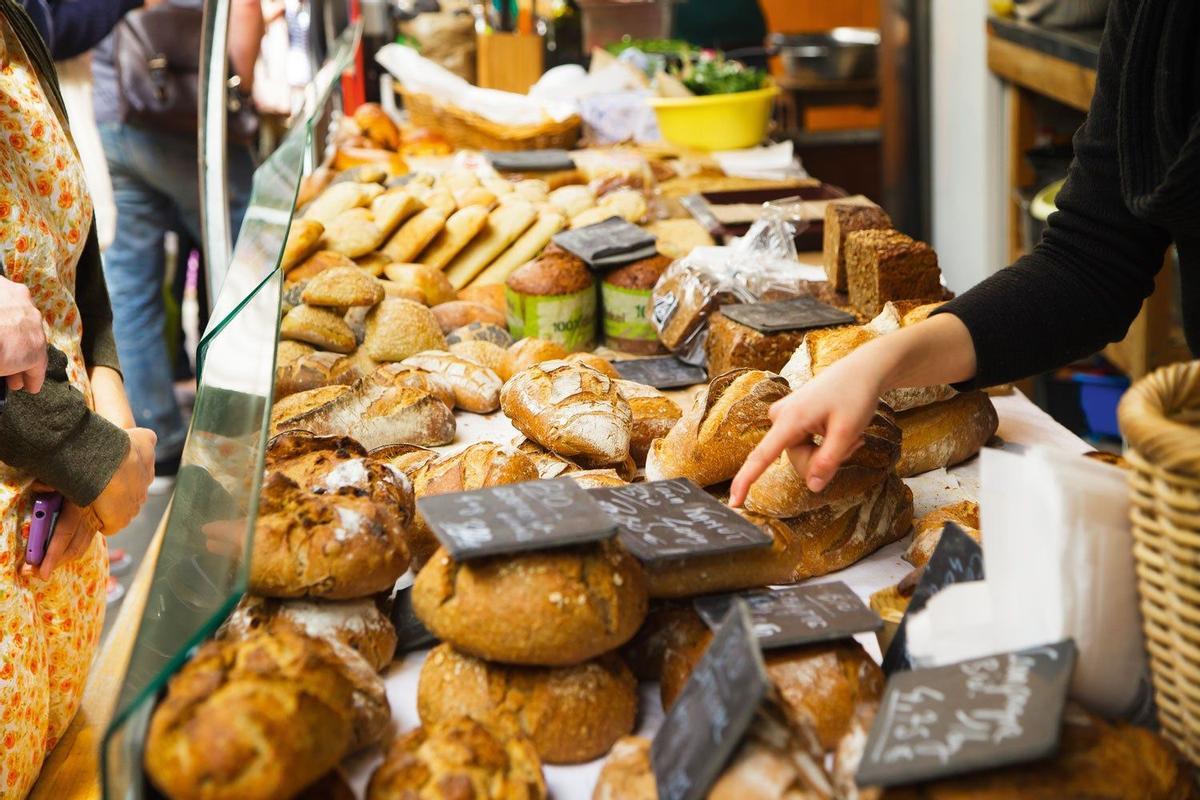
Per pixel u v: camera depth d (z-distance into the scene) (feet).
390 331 7.49
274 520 4.08
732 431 5.08
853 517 5.11
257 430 4.15
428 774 3.18
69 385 5.48
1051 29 13.24
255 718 2.95
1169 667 3.16
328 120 14.10
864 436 5.04
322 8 14.44
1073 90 12.26
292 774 2.97
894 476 5.38
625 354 8.25
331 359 7.23
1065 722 3.08
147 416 14.55
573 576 3.69
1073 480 3.27
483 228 9.40
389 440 6.28
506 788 3.21
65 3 10.51
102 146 13.39
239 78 12.53
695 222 10.11
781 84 22.21
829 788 3.04
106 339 6.68
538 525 3.74
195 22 12.78
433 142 13.58
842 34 23.30
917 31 17.33
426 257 9.15
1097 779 2.88
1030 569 3.37
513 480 5.08
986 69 15.21
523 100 13.58
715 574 4.07
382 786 3.19
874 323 6.33
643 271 8.07
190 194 13.73
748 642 3.12
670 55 16.20
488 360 7.37
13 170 5.63
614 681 3.84
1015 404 7.04
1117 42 4.80
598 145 13.79
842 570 5.11
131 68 12.77
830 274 7.75
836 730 3.67
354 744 3.59
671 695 3.93
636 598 3.80
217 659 3.16
